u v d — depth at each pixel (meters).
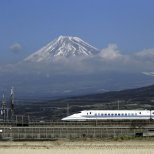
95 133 142.88
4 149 117.50
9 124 174.12
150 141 133.00
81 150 114.50
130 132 143.00
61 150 114.81
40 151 113.50
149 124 170.62
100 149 116.06
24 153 111.06
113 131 143.00
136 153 109.62
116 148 118.12
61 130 143.12
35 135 142.88
